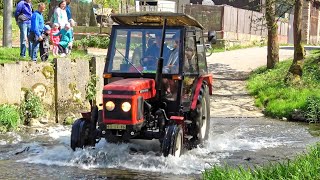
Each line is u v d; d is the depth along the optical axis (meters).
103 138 11.14
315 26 48.41
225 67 28.41
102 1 39.28
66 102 16.56
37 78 15.88
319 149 9.46
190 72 11.90
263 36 43.00
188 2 43.66
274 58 26.06
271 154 12.05
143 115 10.61
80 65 17.05
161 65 11.07
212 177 8.44
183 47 11.38
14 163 10.55
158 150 11.27
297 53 21.73
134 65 11.49
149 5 39.91
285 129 16.16
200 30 12.77
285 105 18.94
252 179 8.11
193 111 12.04
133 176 9.66
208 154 11.86
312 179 7.84
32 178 9.43
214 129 15.93
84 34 30.27
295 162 8.56
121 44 11.64
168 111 11.29
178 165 10.41
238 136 14.70
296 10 21.67
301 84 21.25
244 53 33.56
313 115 17.83
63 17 19.17
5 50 19.08
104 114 10.34
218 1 45.34
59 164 10.50
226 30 38.00
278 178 8.10
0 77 14.67
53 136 13.79
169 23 12.12
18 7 18.06
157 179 9.48
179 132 10.68
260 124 17.16
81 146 10.88
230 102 21.05
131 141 11.25
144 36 11.57
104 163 10.54
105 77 11.55
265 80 23.41
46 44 17.70
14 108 14.91
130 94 10.25
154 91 11.08
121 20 11.94
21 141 13.02
